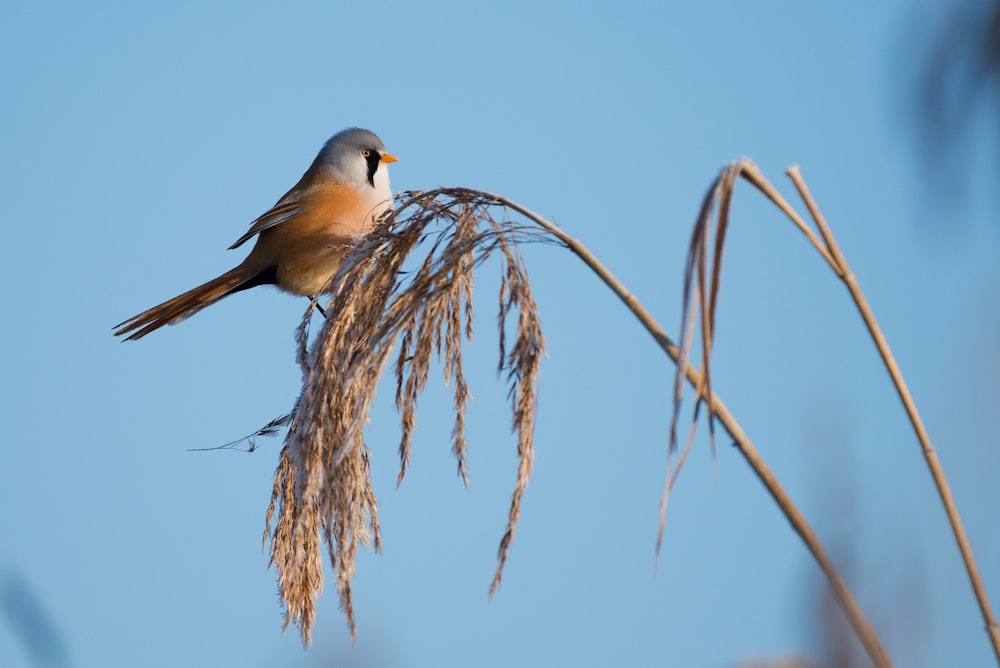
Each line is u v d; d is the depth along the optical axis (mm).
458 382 5414
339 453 5125
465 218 5332
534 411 4773
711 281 3705
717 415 3828
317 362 5559
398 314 5250
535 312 4906
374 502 5676
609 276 4566
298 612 5633
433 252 5352
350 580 5148
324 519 5395
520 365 4828
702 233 3656
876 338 3816
